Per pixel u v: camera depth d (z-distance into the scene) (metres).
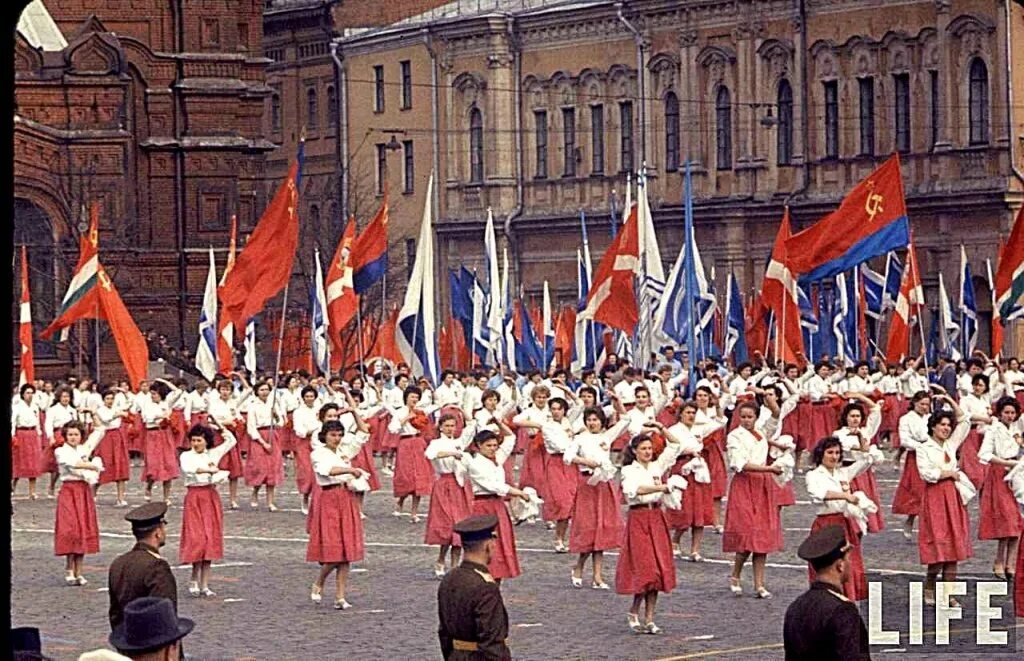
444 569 35.41
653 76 99.06
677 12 97.50
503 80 106.38
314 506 31.55
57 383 73.00
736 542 31.92
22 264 60.28
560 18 103.38
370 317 82.88
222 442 34.19
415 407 45.25
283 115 122.38
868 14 89.31
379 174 114.75
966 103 85.69
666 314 60.41
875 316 68.06
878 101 89.31
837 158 91.19
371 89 115.25
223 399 50.28
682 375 51.31
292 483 56.38
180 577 35.56
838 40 90.75
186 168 94.81
